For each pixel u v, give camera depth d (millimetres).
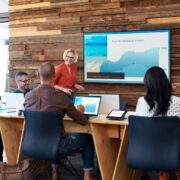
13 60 5867
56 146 2943
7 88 6031
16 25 5793
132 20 4797
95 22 5059
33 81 5641
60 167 3932
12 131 3707
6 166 2992
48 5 5441
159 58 4625
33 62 5645
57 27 5379
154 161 2553
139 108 2701
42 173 3814
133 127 2621
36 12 5562
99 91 5094
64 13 5309
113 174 3154
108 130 3240
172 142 2512
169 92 2568
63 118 3100
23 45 5738
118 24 4891
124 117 3211
